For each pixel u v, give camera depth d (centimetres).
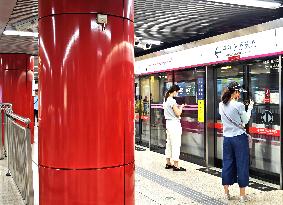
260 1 525
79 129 330
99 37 329
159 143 936
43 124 346
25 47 941
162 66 896
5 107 775
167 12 588
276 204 468
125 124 351
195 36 815
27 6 528
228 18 646
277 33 546
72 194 333
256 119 616
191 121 792
